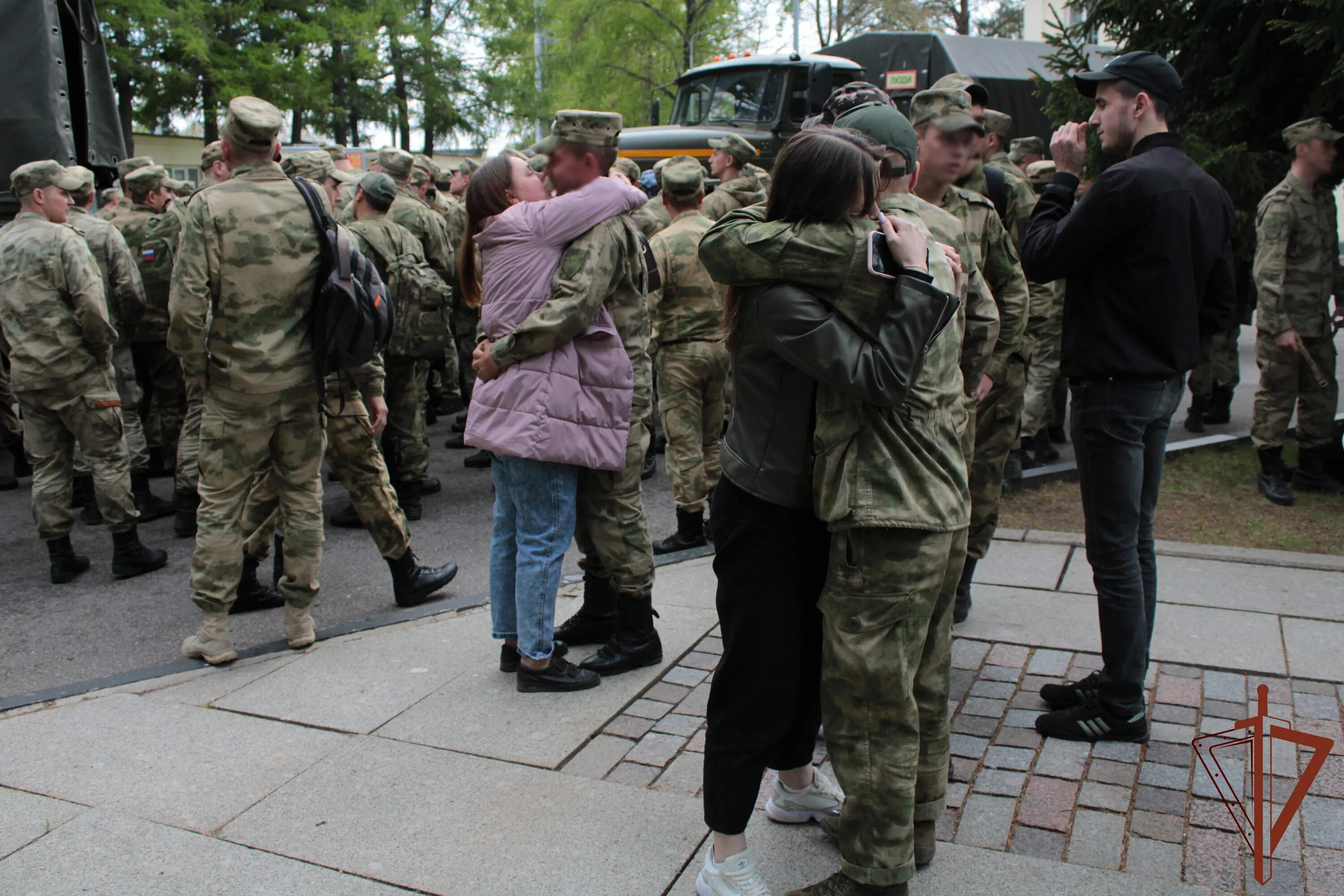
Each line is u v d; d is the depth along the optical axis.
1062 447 7.55
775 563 2.24
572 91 29.11
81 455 6.08
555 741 3.25
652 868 2.57
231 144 3.76
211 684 3.72
